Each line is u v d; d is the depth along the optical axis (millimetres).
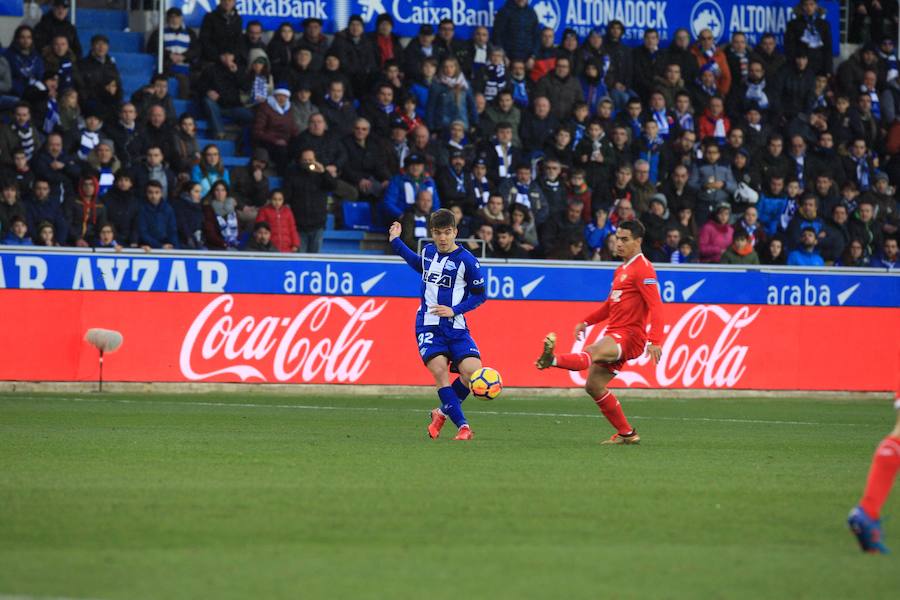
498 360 60156
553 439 38656
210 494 25562
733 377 63125
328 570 18844
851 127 78312
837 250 71562
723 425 46469
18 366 55469
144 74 72750
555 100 72625
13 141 61531
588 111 74500
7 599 16812
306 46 71812
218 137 70750
